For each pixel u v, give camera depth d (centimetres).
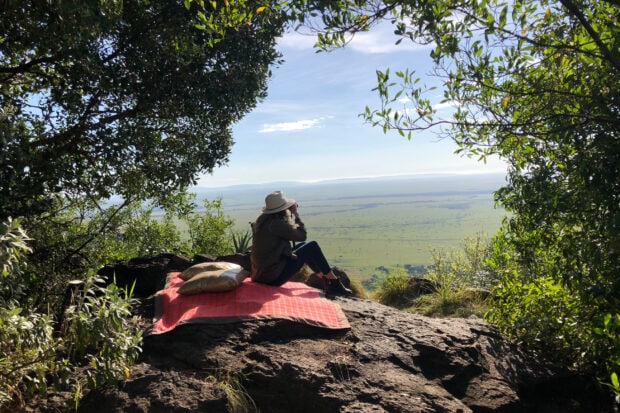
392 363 389
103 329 299
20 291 300
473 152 407
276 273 526
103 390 322
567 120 339
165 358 370
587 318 416
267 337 411
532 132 344
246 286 509
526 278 470
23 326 274
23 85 736
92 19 456
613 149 306
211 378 344
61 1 429
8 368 289
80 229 947
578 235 372
